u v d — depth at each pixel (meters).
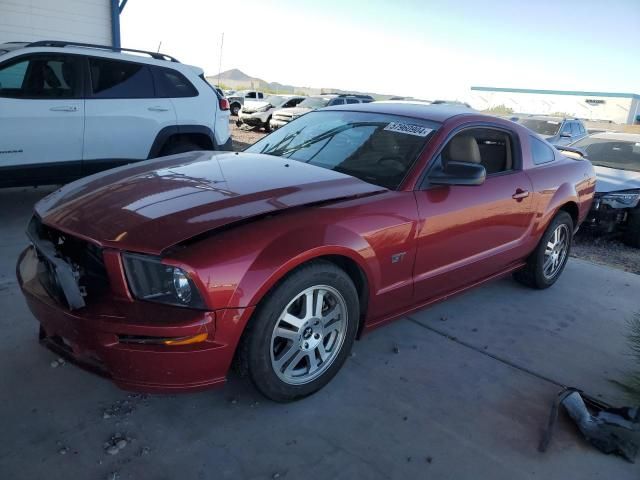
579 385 3.36
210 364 2.45
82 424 2.62
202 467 2.40
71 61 5.89
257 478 2.37
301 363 2.93
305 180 3.13
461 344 3.74
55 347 2.71
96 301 2.42
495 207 3.85
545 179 4.44
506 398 3.14
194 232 2.45
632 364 3.67
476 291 4.75
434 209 3.34
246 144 14.45
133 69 6.37
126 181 3.08
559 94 52.50
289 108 18.91
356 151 3.62
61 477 2.29
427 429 2.79
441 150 3.50
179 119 6.71
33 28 11.02
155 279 2.38
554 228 4.68
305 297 2.75
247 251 2.47
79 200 2.89
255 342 2.57
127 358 2.34
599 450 2.76
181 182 3.01
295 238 2.61
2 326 3.42
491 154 4.08
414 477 2.46
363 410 2.90
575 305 4.64
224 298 2.40
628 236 7.14
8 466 2.32
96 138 6.07
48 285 2.63
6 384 2.87
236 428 2.67
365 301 3.13
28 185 5.79
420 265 3.38
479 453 2.65
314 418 2.80
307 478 2.39
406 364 3.40
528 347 3.79
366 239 2.93
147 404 2.81
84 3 11.59
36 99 5.62
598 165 8.08
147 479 2.31
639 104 50.38
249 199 2.78
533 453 2.69
